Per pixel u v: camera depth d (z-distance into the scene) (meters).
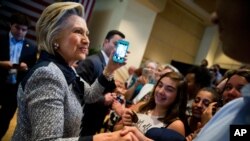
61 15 1.10
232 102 0.63
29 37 6.34
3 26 6.06
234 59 0.45
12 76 2.66
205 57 8.69
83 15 1.21
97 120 2.15
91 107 2.08
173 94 1.65
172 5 7.97
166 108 1.65
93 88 1.45
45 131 0.85
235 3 0.42
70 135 1.04
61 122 0.90
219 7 0.46
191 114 1.89
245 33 0.42
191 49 8.80
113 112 2.05
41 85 0.92
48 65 0.98
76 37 1.12
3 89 2.71
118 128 1.53
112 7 7.19
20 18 2.73
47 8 1.13
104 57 2.26
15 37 2.76
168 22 7.99
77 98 1.12
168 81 1.68
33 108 0.89
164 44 8.01
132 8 6.91
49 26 1.09
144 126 1.57
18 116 1.02
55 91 0.92
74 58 1.14
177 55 8.42
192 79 2.31
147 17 7.21
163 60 8.05
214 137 0.58
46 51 1.10
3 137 3.11
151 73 3.24
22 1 6.35
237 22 0.42
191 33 8.70
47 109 0.88
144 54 7.54
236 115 0.57
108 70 1.50
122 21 6.81
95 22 7.55
